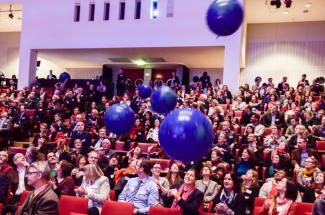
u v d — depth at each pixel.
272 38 19.22
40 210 3.34
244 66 19.27
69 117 14.40
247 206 6.21
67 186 6.18
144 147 10.30
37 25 17.30
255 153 8.55
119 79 17.27
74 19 16.95
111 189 7.23
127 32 16.25
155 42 15.86
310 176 7.14
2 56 23.12
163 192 6.03
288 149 8.73
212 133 3.74
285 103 12.80
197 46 15.40
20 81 17.30
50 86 17.59
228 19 4.04
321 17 18.19
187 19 15.57
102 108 14.16
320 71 18.47
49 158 7.24
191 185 5.41
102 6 16.67
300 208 5.35
